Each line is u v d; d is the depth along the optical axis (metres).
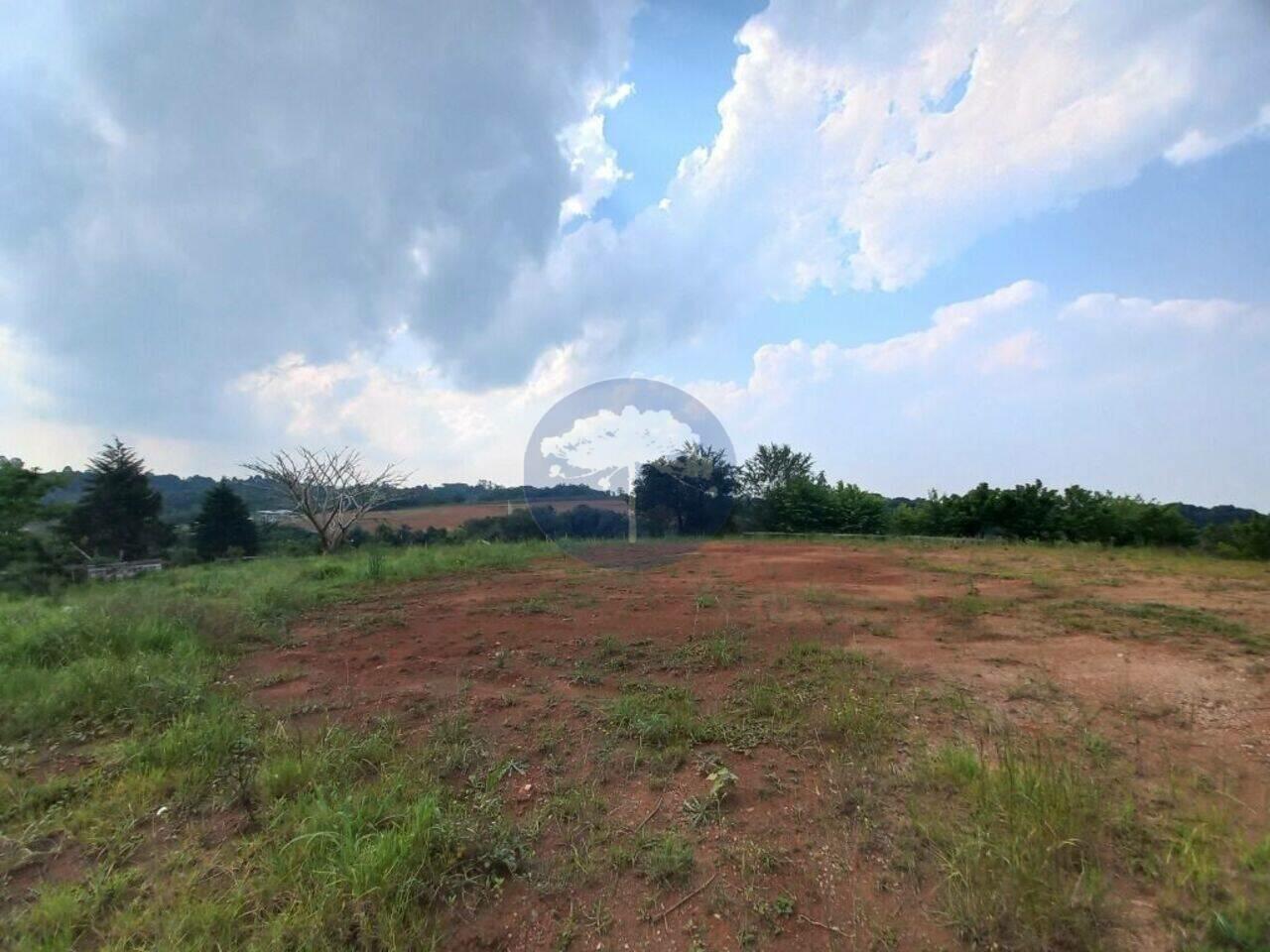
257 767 2.42
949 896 1.63
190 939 1.56
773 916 1.63
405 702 3.17
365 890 1.65
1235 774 2.24
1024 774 1.99
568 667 3.72
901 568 7.89
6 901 1.74
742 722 2.80
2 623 4.98
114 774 2.44
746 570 7.84
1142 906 1.59
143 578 10.27
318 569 8.98
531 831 2.01
